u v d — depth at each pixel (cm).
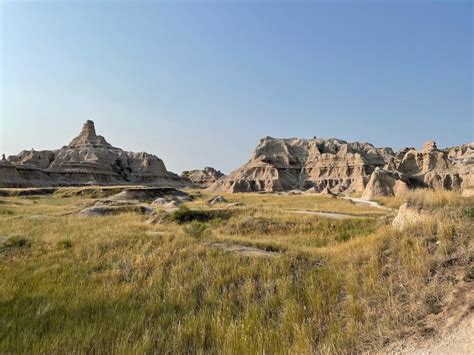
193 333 546
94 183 12225
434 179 5800
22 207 3550
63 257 1085
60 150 15200
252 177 13175
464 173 5697
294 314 585
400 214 1052
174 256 1018
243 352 479
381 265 716
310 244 1429
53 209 3303
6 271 888
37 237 1438
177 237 1280
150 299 707
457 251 630
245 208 2441
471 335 402
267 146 15712
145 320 603
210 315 627
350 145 14962
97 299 687
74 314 609
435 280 560
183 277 843
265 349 484
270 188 12125
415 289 554
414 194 1066
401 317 501
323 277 746
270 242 1288
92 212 2603
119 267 963
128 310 650
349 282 670
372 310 557
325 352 449
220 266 887
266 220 1930
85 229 1669
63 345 485
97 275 873
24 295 698
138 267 930
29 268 951
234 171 14300
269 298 675
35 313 602
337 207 3291
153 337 525
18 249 1190
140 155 17025
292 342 512
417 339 436
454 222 745
